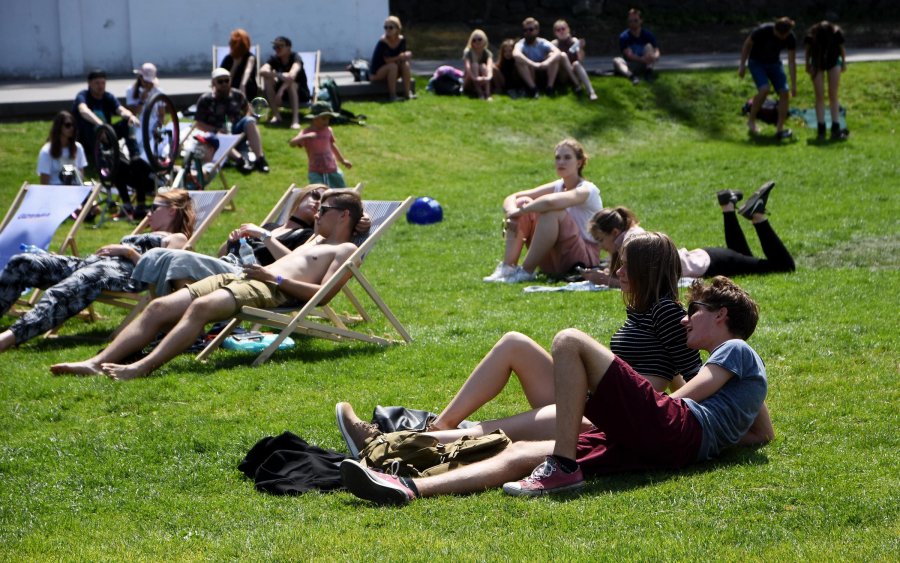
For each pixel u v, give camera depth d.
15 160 33.78
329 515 9.50
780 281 19.81
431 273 23.19
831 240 24.16
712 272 20.39
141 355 15.88
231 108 35.00
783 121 41.59
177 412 13.24
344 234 17.05
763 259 20.77
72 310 17.03
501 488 9.86
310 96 41.25
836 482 9.52
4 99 38.66
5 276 17.69
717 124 45.06
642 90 47.28
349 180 35.69
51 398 13.97
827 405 12.23
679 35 67.19
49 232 20.47
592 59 58.12
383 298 20.83
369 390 14.01
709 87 47.84
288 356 16.05
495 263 24.02
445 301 20.28
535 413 10.57
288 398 13.74
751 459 10.27
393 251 25.91
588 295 19.77
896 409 11.96
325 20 51.12
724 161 36.19
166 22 49.09
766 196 20.47
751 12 71.12
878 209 27.45
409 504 9.53
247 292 15.39
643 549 8.18
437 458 10.15
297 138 30.69
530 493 9.53
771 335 15.70
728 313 10.37
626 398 9.58
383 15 51.88
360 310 17.86
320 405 13.34
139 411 13.38
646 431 9.63
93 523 9.76
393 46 44.06
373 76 44.16
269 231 19.00
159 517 9.86
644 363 10.80
